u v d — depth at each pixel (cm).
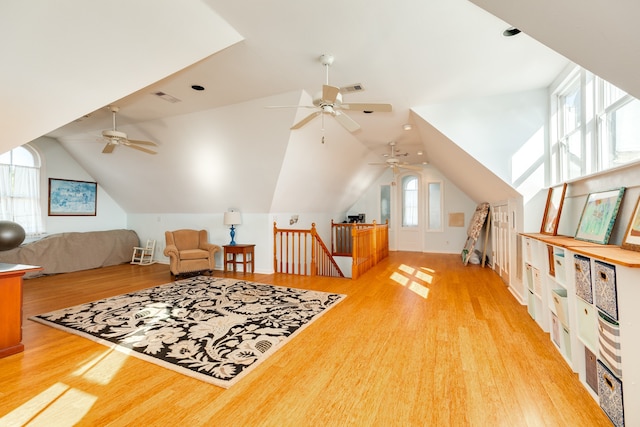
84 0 176
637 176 192
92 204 689
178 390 195
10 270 244
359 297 409
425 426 162
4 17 165
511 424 163
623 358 149
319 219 775
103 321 318
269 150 467
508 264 464
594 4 118
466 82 345
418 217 891
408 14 226
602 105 253
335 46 272
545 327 285
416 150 682
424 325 307
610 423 162
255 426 162
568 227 300
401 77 332
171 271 536
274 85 353
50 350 252
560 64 300
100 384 202
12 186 559
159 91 369
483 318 326
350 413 173
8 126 225
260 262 585
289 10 225
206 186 577
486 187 514
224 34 245
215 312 346
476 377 210
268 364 229
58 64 199
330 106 288
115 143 399
